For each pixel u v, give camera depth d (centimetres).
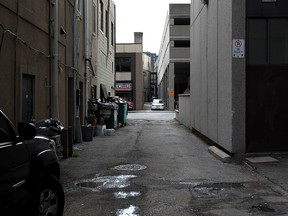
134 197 747
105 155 1238
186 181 880
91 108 1947
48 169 555
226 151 1223
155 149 1383
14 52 870
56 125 983
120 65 6162
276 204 705
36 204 498
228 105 1178
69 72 1479
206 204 704
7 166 431
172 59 5431
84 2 1806
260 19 1175
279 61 1179
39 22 1057
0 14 790
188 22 5469
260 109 1171
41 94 1085
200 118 1741
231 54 1148
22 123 480
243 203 711
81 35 1788
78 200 726
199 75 1769
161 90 8106
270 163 1063
